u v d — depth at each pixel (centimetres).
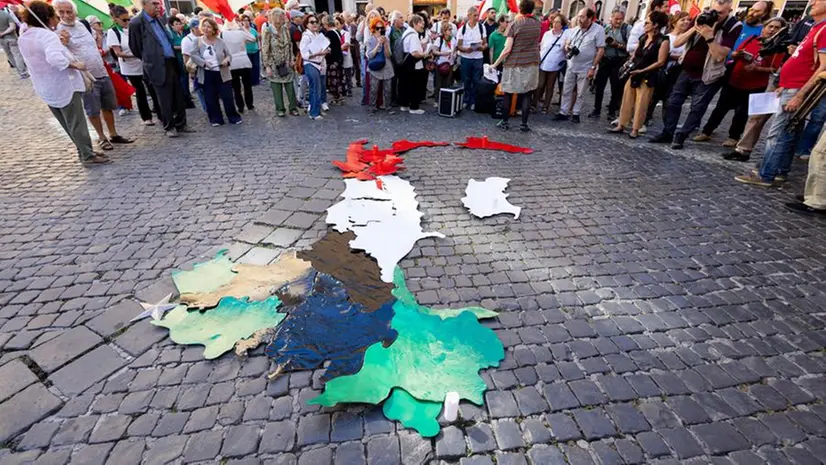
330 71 920
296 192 463
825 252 361
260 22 1109
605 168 554
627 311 289
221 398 219
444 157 592
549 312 286
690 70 600
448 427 205
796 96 436
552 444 199
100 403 216
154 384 227
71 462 188
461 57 907
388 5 2408
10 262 332
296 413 211
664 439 202
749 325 277
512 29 671
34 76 482
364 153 589
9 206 428
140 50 624
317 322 269
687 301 300
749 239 382
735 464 191
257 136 682
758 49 574
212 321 270
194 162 557
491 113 856
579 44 748
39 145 626
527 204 446
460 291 305
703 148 641
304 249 353
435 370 236
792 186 494
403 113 867
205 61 696
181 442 197
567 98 796
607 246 369
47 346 251
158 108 741
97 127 588
